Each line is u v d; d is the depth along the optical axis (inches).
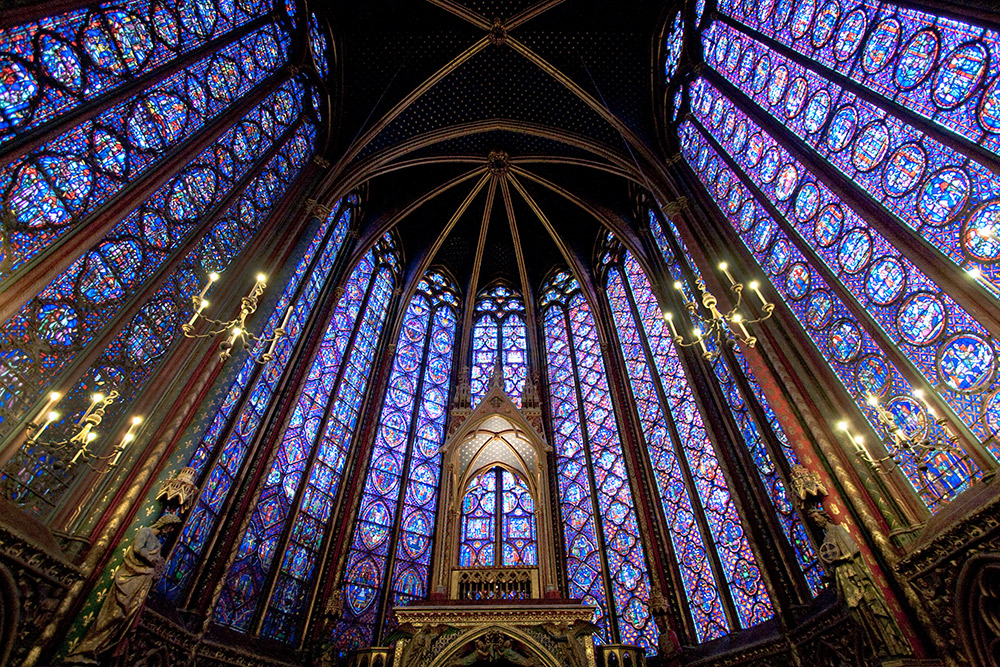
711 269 394.6
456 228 723.4
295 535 408.2
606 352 584.7
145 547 233.6
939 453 231.0
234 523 342.0
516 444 475.2
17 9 206.7
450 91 561.0
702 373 435.2
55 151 228.2
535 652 314.2
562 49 534.6
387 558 466.0
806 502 271.1
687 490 423.2
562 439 569.0
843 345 289.4
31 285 208.7
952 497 223.1
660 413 484.7
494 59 547.2
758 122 371.2
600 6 506.0
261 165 400.8
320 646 367.2
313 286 499.5
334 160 499.8
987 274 209.8
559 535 497.7
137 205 268.4
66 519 229.0
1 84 204.7
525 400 512.4
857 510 253.4
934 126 236.5
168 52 303.4
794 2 343.6
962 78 225.0
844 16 298.8
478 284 741.9
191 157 312.2
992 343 206.7
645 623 403.9
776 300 346.0
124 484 249.9
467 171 644.1
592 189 641.0
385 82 538.6
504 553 471.5
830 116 303.9
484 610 333.4
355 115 532.7
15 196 208.4
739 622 346.6
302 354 459.2
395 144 561.0
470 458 478.3
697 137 468.4
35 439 195.8
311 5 474.6
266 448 386.6
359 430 517.0
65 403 230.1
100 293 251.6
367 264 623.5
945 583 213.3
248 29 388.8
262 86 402.9
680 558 411.5
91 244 240.4
